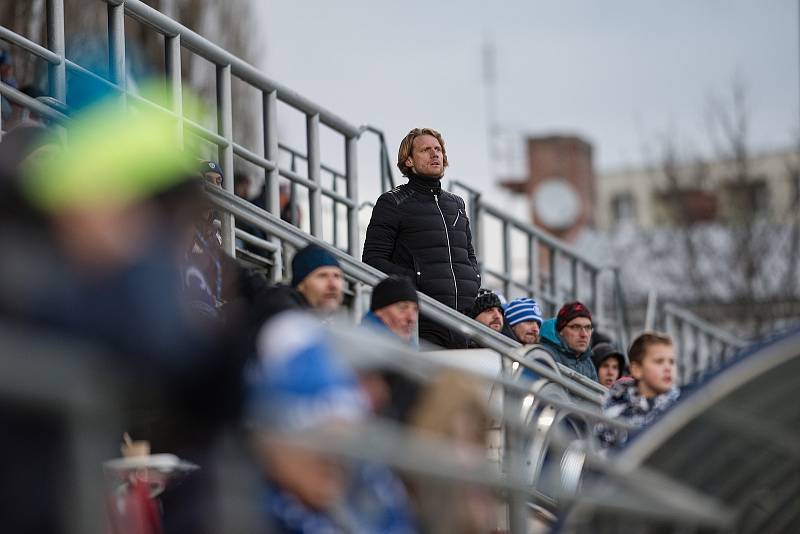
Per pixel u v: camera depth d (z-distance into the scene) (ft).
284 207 97.50
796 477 48.03
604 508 41.55
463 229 80.38
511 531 41.91
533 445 45.50
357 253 83.25
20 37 64.95
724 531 45.75
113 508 37.47
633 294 326.03
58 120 64.90
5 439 26.50
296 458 31.55
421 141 78.89
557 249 120.26
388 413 36.60
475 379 38.06
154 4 154.81
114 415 26.86
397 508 34.47
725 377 45.11
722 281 320.50
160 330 27.73
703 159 355.36
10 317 26.71
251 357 29.86
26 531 26.53
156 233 28.35
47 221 27.78
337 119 81.56
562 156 441.68
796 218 322.34
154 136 28.94
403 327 60.44
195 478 33.65
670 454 45.37
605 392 79.87
